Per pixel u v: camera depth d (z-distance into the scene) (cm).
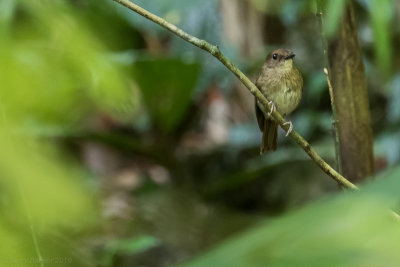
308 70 1502
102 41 214
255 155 1417
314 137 1425
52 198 172
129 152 1354
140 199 1172
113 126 1323
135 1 1178
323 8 629
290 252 125
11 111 197
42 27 208
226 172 1409
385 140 1356
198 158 1416
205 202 1299
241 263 125
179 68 1170
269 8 1423
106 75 209
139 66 1145
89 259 716
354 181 730
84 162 1312
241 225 1141
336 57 719
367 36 1430
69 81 207
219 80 1407
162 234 1066
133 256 1034
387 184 128
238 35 1441
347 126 727
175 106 1278
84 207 175
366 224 125
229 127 1527
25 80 198
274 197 1341
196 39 481
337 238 125
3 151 173
